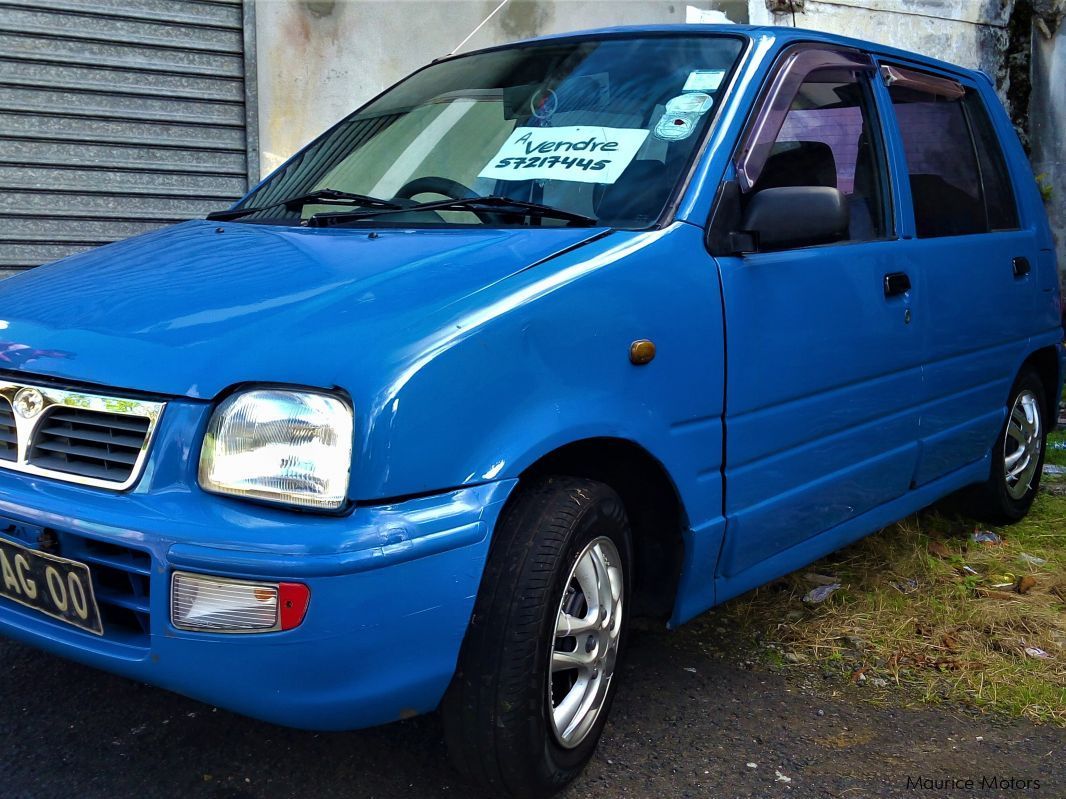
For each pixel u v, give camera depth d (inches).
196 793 90.8
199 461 76.7
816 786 96.0
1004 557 159.3
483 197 107.6
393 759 97.3
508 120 117.8
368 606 73.6
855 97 131.6
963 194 151.6
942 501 172.4
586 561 91.3
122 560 77.4
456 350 79.3
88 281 97.3
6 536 82.5
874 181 132.0
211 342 80.0
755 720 107.9
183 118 250.4
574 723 92.2
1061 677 119.7
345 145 129.6
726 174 106.2
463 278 86.4
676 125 109.0
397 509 75.4
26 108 232.1
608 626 94.7
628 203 102.7
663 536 102.2
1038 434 175.3
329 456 74.4
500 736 83.2
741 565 108.5
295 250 97.7
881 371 125.3
